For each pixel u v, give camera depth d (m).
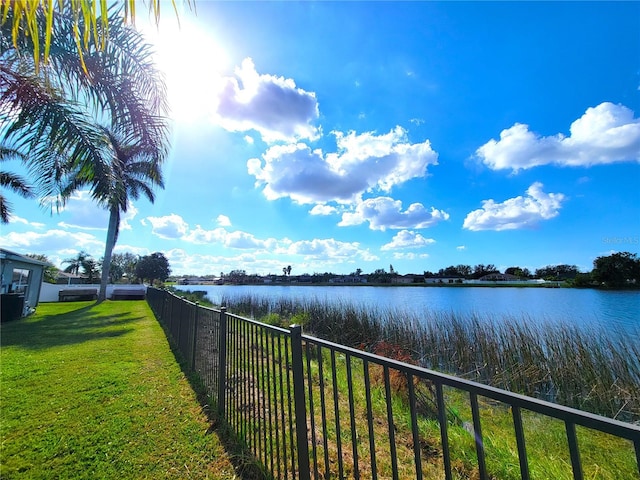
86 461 2.37
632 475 2.43
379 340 8.10
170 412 3.20
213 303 18.89
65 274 31.38
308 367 1.84
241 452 2.48
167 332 7.50
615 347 5.82
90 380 4.12
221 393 3.12
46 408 3.28
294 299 15.80
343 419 3.29
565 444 2.95
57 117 3.32
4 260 11.06
